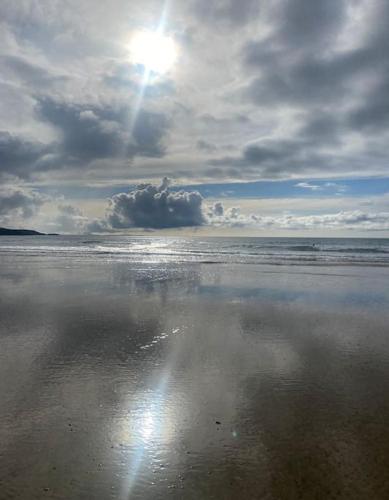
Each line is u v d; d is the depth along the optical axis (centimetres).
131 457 458
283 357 818
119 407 583
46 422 538
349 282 2002
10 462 447
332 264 3188
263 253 4988
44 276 2198
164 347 882
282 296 1569
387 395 628
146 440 495
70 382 676
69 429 520
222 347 884
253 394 632
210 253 4975
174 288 1770
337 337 969
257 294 1616
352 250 5784
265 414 564
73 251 5181
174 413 566
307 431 516
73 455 461
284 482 413
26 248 6016
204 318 1171
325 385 669
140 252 5078
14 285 1828
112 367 751
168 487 406
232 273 2445
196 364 772
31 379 689
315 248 6538
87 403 596
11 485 408
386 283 1964
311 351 858
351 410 575
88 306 1338
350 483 411
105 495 394
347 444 485
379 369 747
